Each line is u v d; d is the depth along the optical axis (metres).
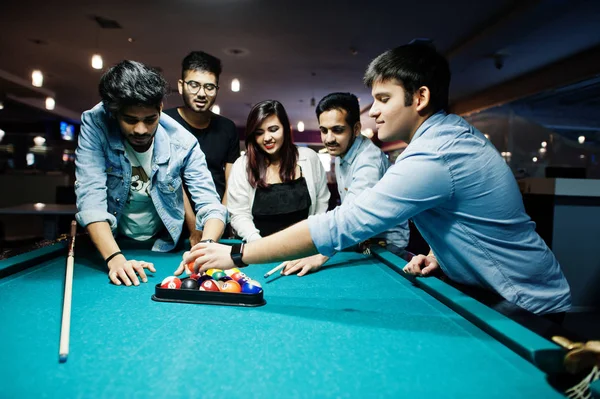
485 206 1.32
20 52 7.52
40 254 1.87
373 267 1.96
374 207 1.26
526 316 1.11
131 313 1.25
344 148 2.47
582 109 9.62
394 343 1.05
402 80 1.37
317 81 9.13
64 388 0.80
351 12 5.64
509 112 10.51
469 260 1.39
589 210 4.56
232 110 12.52
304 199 2.62
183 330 1.12
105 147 2.00
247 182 2.57
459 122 1.39
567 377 0.88
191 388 0.81
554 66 7.42
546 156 10.50
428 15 5.70
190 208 2.41
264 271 1.89
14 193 9.70
